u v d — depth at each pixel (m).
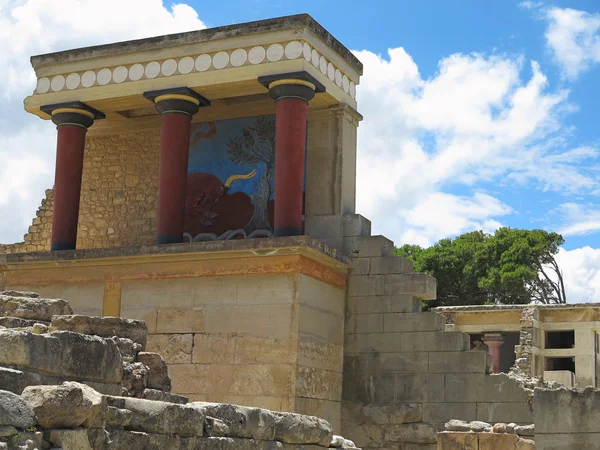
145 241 21.17
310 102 19.47
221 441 9.00
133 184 21.62
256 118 20.67
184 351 17.56
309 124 19.81
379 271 18.64
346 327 18.64
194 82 18.86
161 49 19.31
